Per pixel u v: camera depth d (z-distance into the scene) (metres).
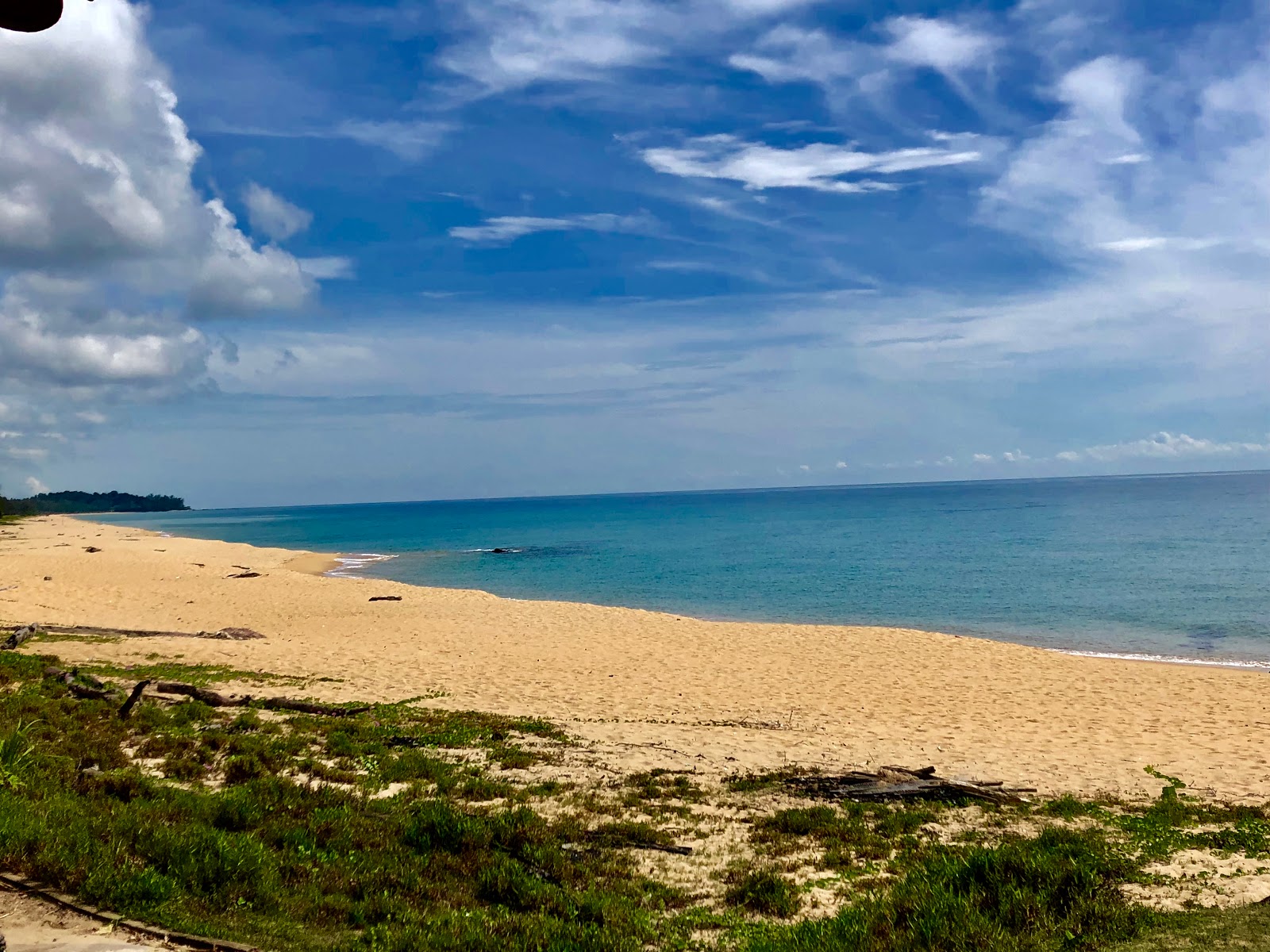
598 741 15.42
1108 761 14.82
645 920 7.72
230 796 9.90
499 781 12.42
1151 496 182.00
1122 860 9.06
